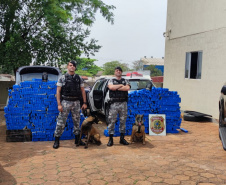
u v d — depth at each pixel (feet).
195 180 11.17
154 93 20.08
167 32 36.27
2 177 11.32
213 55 26.86
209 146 16.69
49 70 24.00
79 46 38.14
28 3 32.32
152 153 15.06
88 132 16.14
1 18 32.22
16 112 17.60
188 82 31.32
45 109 17.95
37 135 17.83
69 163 13.17
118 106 16.40
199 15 29.12
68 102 15.84
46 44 35.96
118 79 16.61
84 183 10.76
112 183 10.77
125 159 13.91
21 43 30.96
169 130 20.53
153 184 10.72
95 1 35.63
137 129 16.78
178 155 14.70
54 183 10.74
